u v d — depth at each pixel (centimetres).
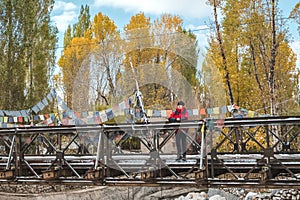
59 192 1491
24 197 1479
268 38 1758
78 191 1481
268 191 1438
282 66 1892
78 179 933
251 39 1761
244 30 1761
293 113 1909
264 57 1861
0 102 1934
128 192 1511
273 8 1684
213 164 862
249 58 1881
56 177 948
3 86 1955
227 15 1775
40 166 1040
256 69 1800
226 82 1817
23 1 2042
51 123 1348
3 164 1071
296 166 840
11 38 1992
